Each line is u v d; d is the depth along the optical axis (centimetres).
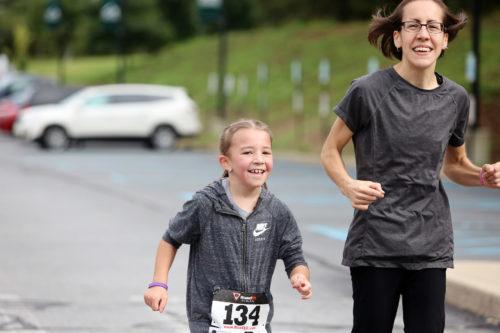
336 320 1550
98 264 2053
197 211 925
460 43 7494
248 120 927
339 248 2312
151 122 6525
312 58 9119
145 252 2223
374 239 952
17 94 8869
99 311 1598
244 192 927
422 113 950
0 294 1731
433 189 954
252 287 921
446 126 958
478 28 4456
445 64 7081
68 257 2144
